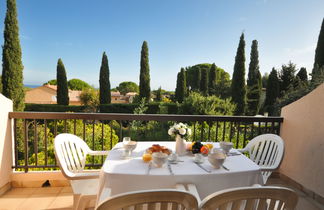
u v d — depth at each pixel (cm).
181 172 123
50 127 635
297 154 246
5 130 214
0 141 206
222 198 74
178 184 119
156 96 1884
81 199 147
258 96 1302
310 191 226
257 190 75
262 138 205
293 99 449
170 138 566
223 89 1359
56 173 233
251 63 1548
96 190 155
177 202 73
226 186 125
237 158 154
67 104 1379
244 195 76
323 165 210
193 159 149
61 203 200
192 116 246
